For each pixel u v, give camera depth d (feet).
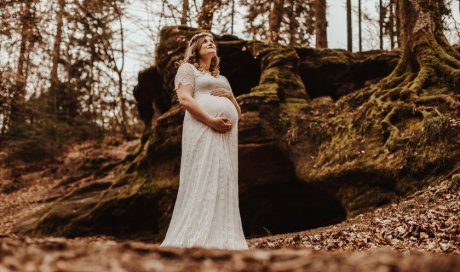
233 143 15.89
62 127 79.92
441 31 34.94
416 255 8.35
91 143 81.97
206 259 8.86
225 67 46.01
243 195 36.70
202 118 15.43
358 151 30.71
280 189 36.35
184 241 14.25
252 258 8.88
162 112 53.31
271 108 36.63
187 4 55.77
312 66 44.11
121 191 45.24
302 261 8.36
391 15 72.74
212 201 14.67
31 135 76.02
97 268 7.64
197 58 16.93
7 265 7.61
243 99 37.17
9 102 65.16
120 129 85.66
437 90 31.22
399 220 21.35
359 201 29.19
